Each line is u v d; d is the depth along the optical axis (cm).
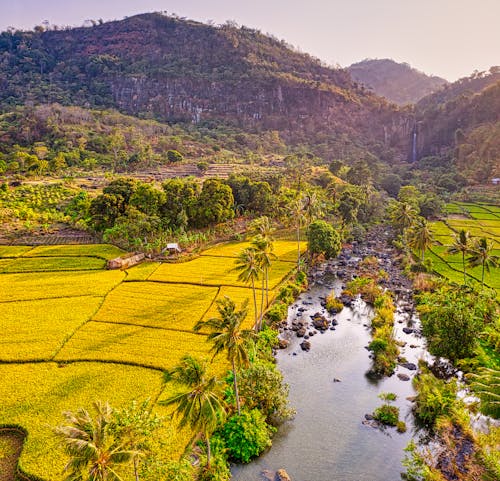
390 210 15262
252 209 14375
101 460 2689
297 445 4584
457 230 13750
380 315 7694
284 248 11631
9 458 3891
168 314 6850
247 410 4722
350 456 4450
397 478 4178
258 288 8269
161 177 17475
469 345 5678
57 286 7894
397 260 11588
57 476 3609
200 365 3669
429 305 6850
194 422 3462
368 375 6012
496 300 7450
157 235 11388
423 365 6159
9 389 4781
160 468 3250
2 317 6550
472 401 5212
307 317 7856
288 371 6041
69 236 11144
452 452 4325
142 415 3136
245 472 4162
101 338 6009
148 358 5488
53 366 5294
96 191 14650
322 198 15412
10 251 9844
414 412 5166
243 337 4325
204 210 12031
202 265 9594
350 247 13025
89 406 4506
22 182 14900
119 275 8681
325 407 5269
